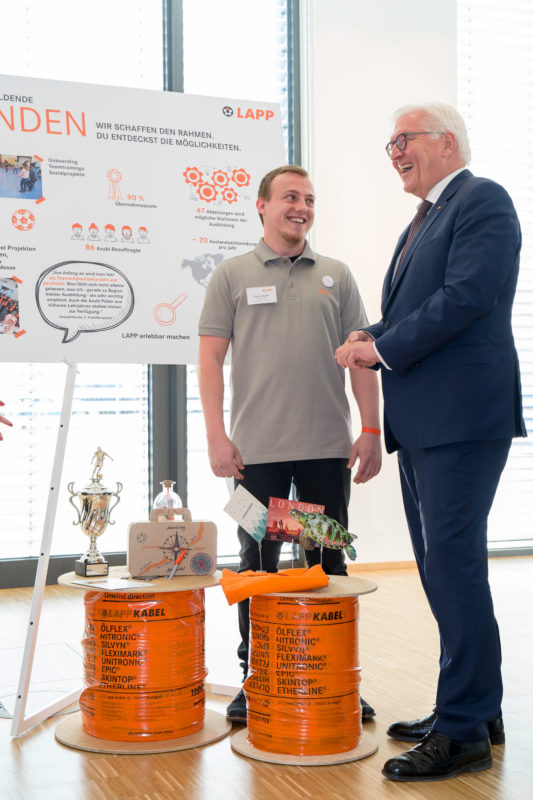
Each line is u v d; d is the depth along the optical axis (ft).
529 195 18.99
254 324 8.19
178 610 7.42
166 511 8.07
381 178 17.11
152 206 10.84
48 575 15.74
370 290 17.06
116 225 10.63
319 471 8.13
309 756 6.90
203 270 10.91
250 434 8.10
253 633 7.26
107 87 10.91
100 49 16.43
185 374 16.57
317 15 16.75
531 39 18.86
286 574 7.27
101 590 7.25
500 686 6.86
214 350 8.29
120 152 10.83
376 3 17.11
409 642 10.97
